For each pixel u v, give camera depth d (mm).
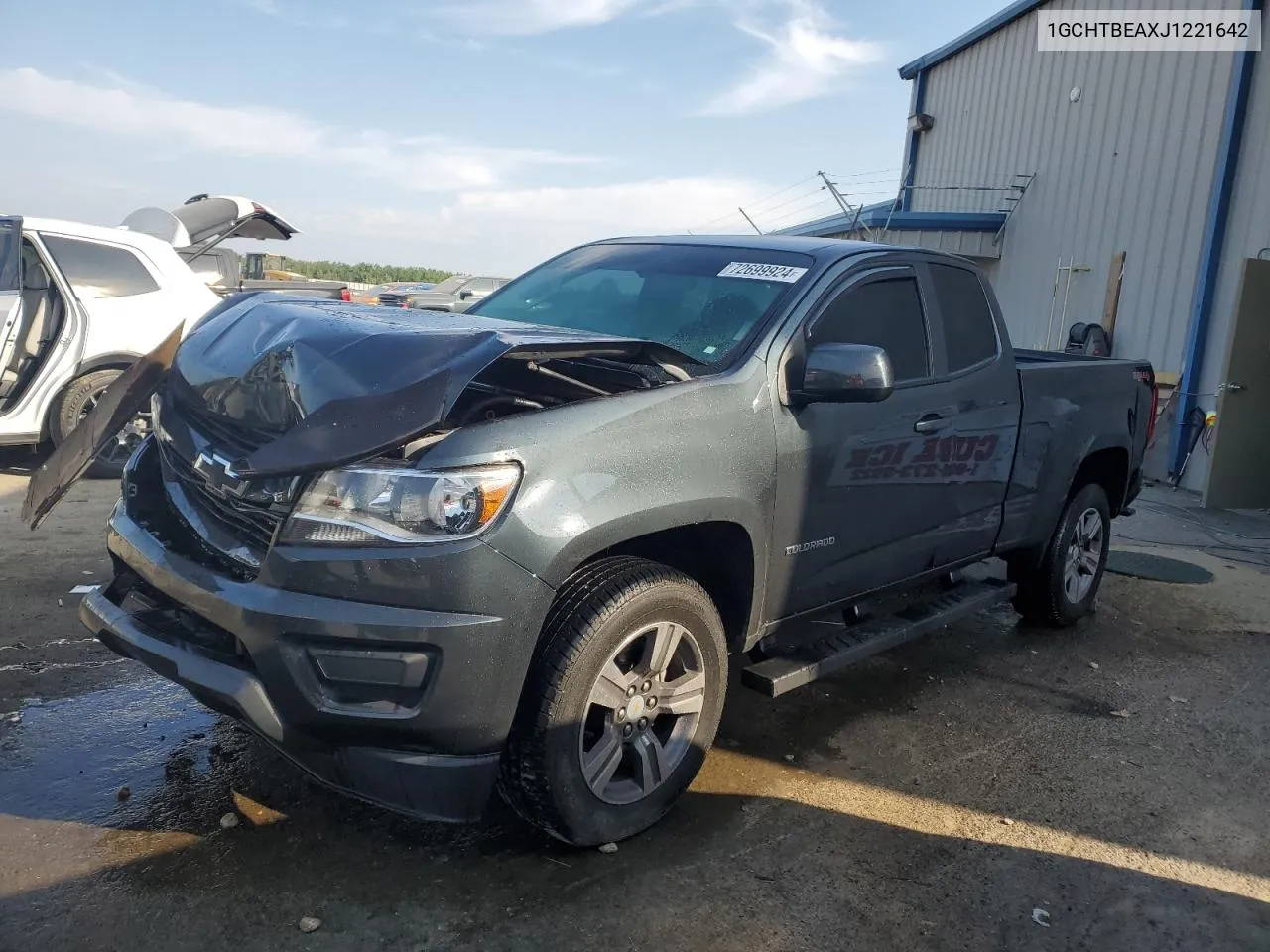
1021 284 13297
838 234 15250
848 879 2963
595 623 2744
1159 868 3125
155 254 7730
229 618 2609
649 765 3062
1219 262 9945
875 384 3223
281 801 3182
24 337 7062
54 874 2740
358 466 2551
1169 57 10734
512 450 2598
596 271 4328
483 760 2660
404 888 2781
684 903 2789
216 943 2510
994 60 14086
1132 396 5582
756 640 3482
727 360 3350
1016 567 5293
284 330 3082
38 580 5125
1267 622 5820
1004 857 3135
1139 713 4367
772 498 3301
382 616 2486
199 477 3021
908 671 4730
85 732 3576
